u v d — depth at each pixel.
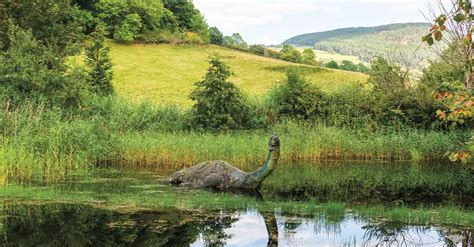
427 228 10.59
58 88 24.36
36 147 17.25
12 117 19.16
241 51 64.19
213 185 15.09
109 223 10.74
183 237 9.89
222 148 19.88
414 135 23.88
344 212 12.00
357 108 27.02
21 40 24.64
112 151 19.52
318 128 24.47
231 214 11.70
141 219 11.12
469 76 11.74
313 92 27.41
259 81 47.09
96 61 31.30
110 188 14.30
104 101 25.73
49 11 28.75
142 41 59.06
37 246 9.24
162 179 15.87
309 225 10.82
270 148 14.82
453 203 13.54
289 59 68.00
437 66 27.88
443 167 20.78
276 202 13.11
